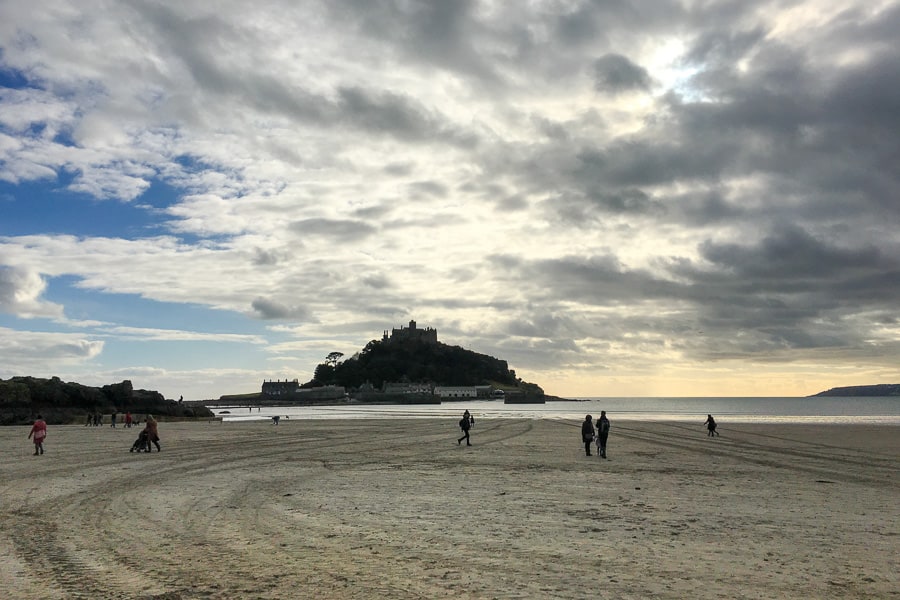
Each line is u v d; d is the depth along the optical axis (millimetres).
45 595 8297
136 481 20625
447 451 33531
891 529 12852
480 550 10906
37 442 31156
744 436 47562
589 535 12188
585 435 30672
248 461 27781
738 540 11750
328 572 9430
